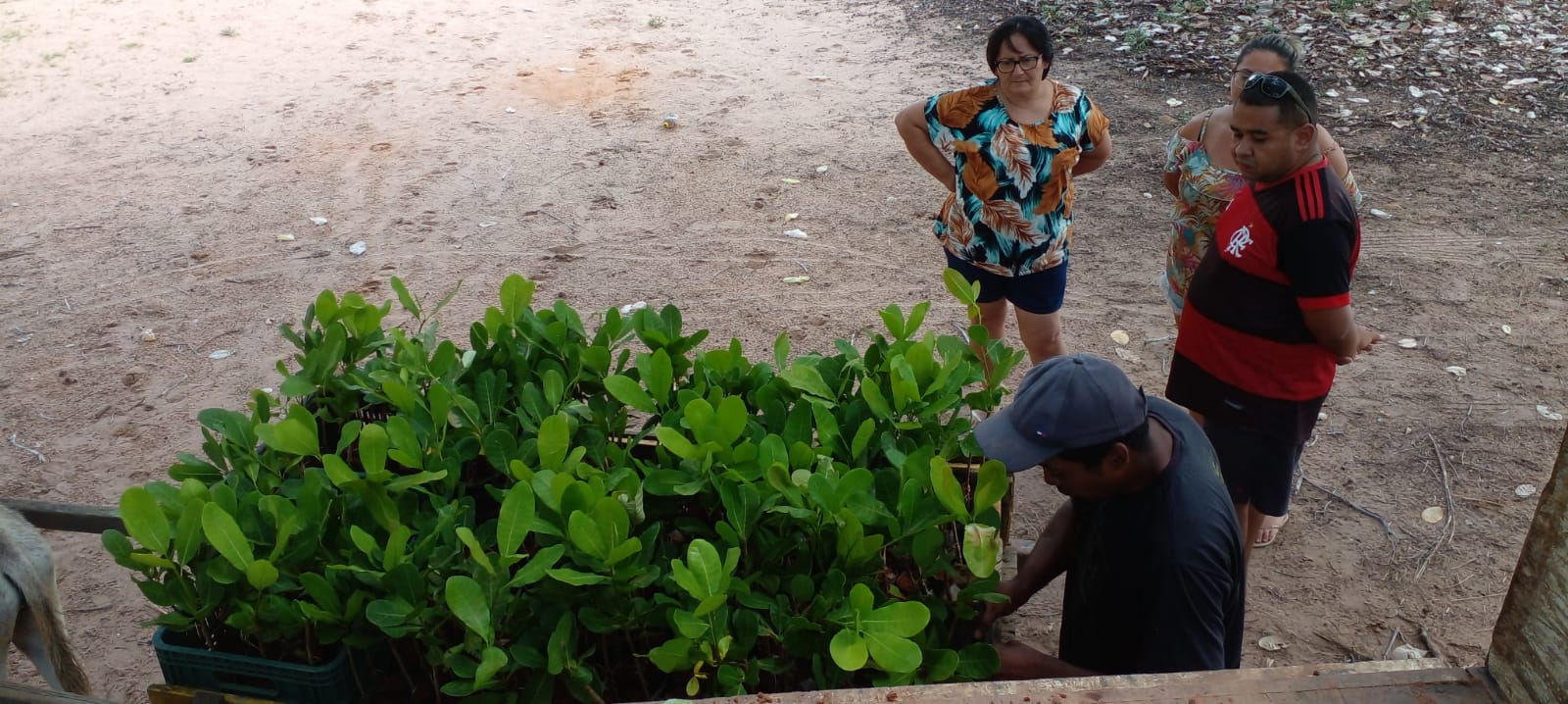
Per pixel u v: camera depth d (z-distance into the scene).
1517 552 4.28
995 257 4.46
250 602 2.28
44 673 3.35
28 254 7.03
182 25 12.09
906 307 6.16
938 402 2.66
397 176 8.02
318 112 9.37
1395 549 4.33
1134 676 1.77
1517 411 5.11
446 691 2.09
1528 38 9.70
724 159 8.19
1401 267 6.39
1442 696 1.68
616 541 2.16
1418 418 5.09
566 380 3.04
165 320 6.22
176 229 7.31
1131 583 2.35
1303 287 3.13
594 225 7.23
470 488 2.91
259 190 7.86
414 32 11.61
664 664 2.10
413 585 2.18
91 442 5.19
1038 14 11.01
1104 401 2.24
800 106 9.17
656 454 2.88
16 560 3.10
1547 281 6.18
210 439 2.77
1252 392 3.41
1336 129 8.24
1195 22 10.46
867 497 2.36
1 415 5.39
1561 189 7.21
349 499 2.48
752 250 6.85
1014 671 2.53
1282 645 3.90
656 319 3.15
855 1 12.17
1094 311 6.04
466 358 3.08
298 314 6.23
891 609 2.07
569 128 8.87
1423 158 7.75
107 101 9.81
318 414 3.00
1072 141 4.28
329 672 2.24
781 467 2.33
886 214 7.29
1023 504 4.67
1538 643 1.59
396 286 3.22
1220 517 2.28
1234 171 3.83
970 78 9.54
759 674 2.31
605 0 12.63
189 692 2.30
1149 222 7.03
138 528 2.21
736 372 2.99
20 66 10.85
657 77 9.99
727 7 12.22
